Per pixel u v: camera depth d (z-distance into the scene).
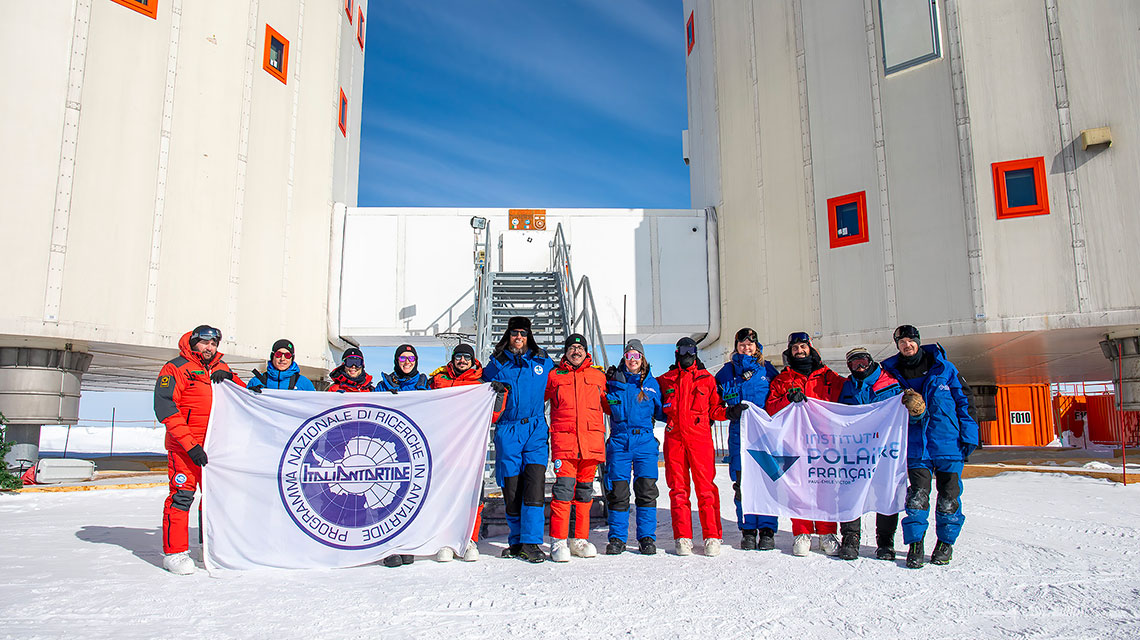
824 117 13.92
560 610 3.54
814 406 5.20
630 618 3.39
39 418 11.20
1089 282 11.11
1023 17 12.01
